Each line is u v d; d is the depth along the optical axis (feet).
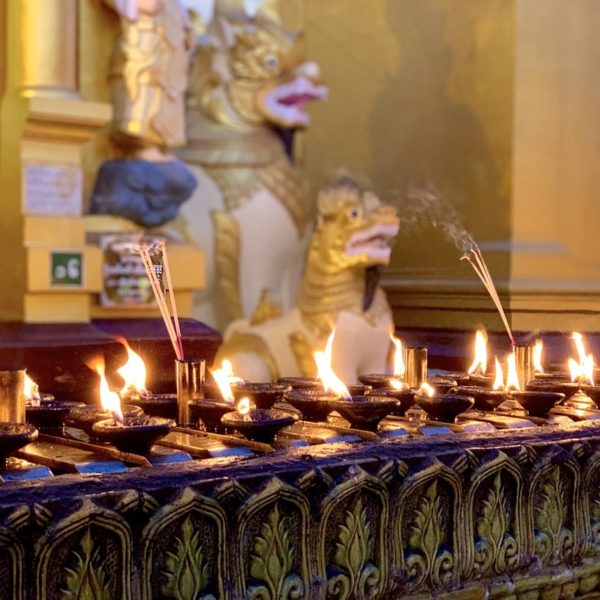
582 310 10.58
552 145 13.82
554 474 5.49
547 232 13.53
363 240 13.03
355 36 16.57
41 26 13.25
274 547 4.46
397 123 15.75
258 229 15.66
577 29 14.15
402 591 4.89
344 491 4.62
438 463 4.93
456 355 10.47
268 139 16.02
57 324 12.88
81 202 13.64
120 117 14.11
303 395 5.73
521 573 5.36
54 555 3.93
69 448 4.91
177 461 4.66
